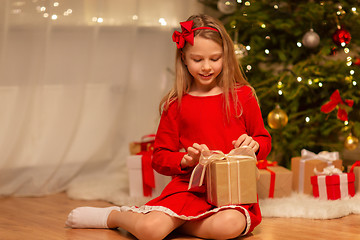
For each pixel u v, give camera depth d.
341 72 2.76
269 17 2.84
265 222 2.01
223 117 1.90
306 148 2.87
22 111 2.64
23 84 2.65
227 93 1.90
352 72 2.61
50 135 2.77
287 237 1.79
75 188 2.70
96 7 2.88
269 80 2.74
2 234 1.88
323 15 2.80
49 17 2.70
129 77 3.13
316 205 2.17
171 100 1.96
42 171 2.71
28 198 2.60
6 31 2.59
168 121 1.96
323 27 2.86
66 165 2.88
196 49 1.83
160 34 3.25
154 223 1.71
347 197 2.28
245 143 1.77
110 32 3.02
